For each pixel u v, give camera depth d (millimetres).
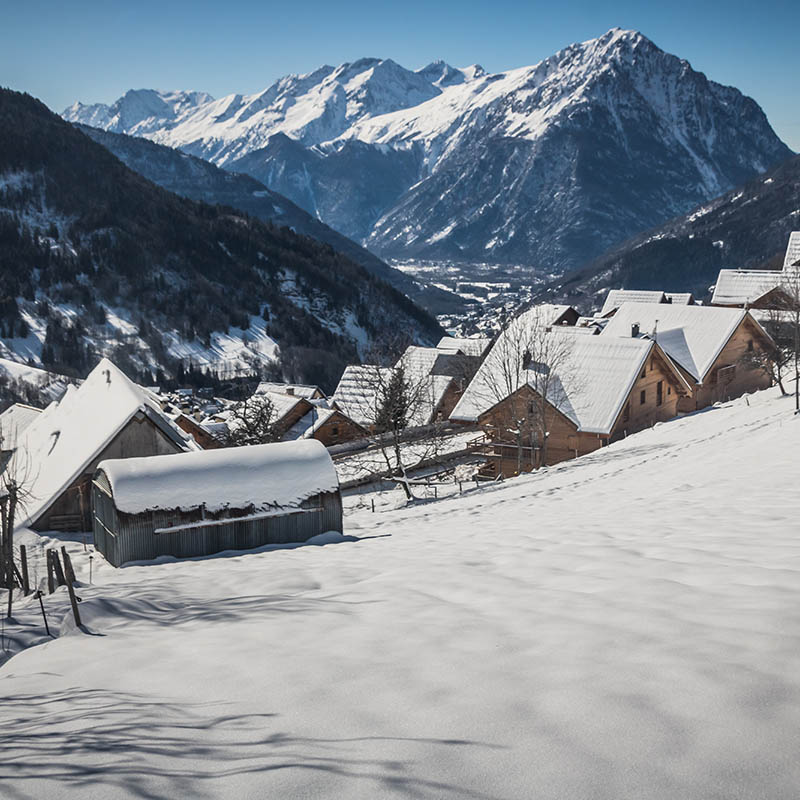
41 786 4598
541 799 3879
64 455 37156
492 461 48188
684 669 5211
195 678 6707
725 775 3924
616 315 66125
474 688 5426
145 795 4301
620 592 7848
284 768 4457
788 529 11086
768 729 4305
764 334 61438
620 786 3918
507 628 6941
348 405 63594
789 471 19312
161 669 7211
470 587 9211
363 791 4109
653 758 4137
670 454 31438
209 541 24250
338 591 10328
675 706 4684
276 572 13148
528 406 47406
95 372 42844
